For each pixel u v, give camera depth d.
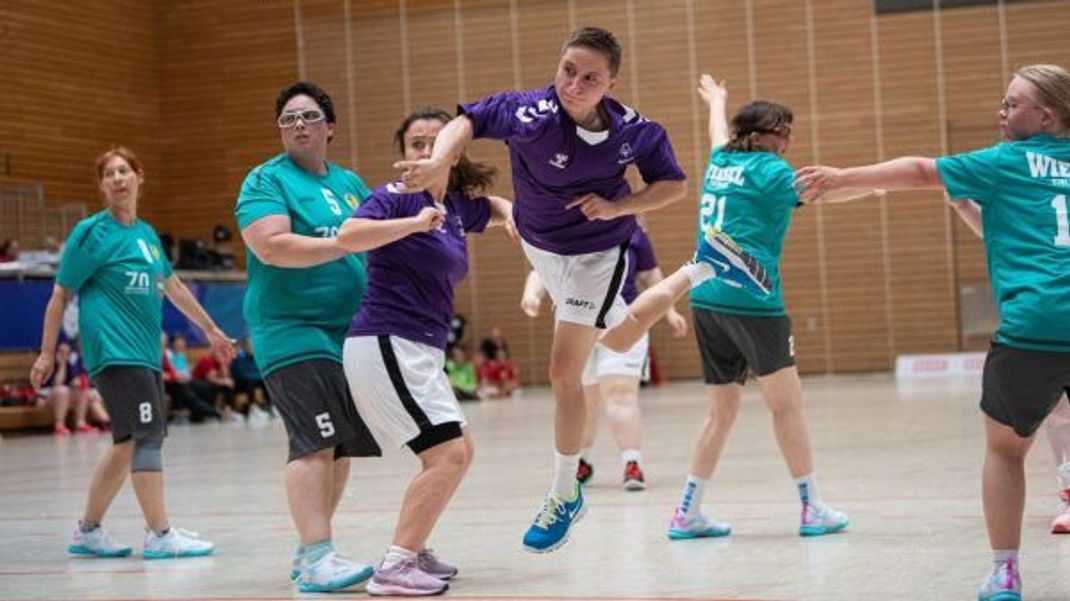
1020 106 4.98
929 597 5.03
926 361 25.31
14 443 17.81
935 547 6.20
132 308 7.04
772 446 12.11
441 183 5.70
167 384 21.30
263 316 5.81
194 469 12.38
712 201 6.89
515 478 10.20
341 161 28.53
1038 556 5.87
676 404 19.95
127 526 8.26
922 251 25.89
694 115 26.91
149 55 28.67
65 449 16.12
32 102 25.52
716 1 26.73
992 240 4.93
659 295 6.03
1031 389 4.76
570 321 5.83
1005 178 4.87
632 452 9.27
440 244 5.67
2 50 24.92
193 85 28.80
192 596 5.65
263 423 20.86
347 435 5.79
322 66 28.47
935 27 25.78
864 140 26.16
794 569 5.76
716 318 6.79
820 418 15.31
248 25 28.61
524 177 5.62
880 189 5.02
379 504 8.91
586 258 5.82
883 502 7.89
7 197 23.48
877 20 26.03
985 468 4.96
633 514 7.92
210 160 28.73
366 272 6.05
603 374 9.50
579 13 27.42
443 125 5.90
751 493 8.69
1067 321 4.64
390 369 5.50
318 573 5.63
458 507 8.50
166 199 28.91
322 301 5.82
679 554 6.33
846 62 26.19
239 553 6.93
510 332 27.84
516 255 27.77
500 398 25.28
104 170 7.13
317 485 5.74
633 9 27.12
